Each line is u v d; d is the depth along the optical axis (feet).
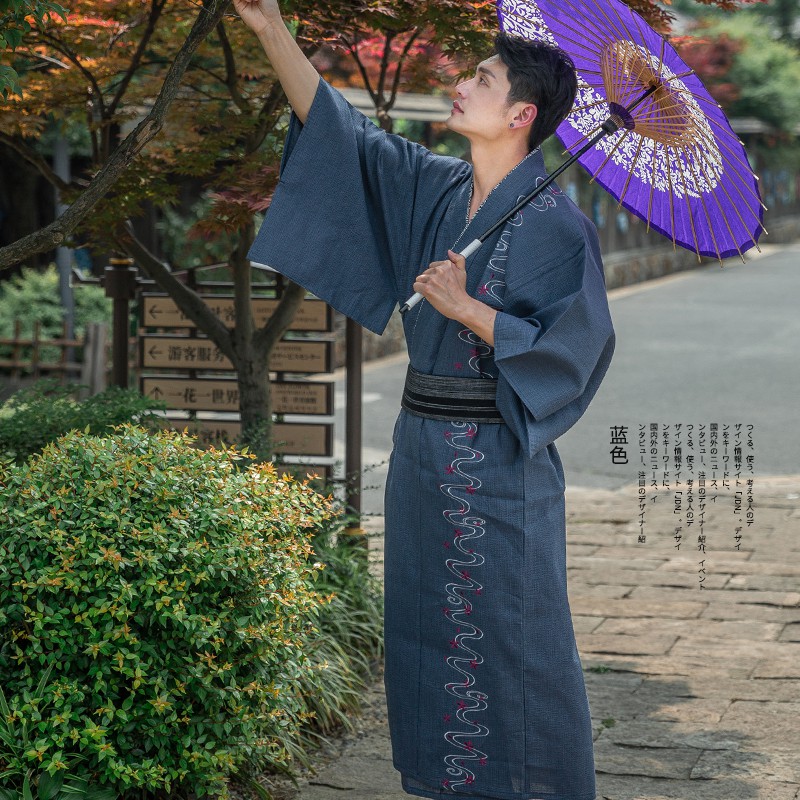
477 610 9.00
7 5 9.14
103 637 9.14
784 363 42.01
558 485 9.18
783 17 120.06
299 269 9.33
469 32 13.87
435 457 9.00
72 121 17.80
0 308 37.70
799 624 16.08
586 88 9.89
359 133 9.50
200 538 9.60
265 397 16.67
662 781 11.24
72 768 9.34
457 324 8.91
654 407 34.30
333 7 13.38
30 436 13.62
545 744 9.16
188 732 9.53
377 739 12.60
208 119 15.55
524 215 8.84
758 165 96.89
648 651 15.06
